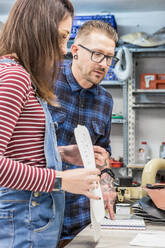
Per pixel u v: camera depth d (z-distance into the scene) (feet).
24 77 3.12
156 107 13.01
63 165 5.46
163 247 3.94
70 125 5.73
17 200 3.31
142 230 4.77
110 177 5.28
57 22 3.39
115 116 13.02
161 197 5.27
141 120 14.03
